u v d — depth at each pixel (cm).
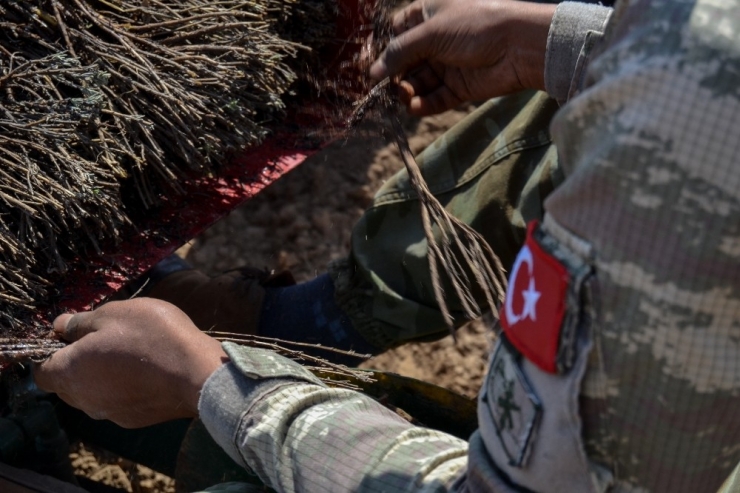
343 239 248
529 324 70
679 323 62
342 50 162
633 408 67
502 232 152
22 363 125
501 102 157
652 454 68
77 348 116
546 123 149
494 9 126
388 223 161
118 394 116
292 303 171
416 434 94
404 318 158
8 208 124
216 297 171
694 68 60
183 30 145
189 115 135
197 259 239
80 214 126
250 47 147
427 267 155
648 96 61
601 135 64
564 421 69
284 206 253
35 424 138
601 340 66
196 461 129
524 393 71
